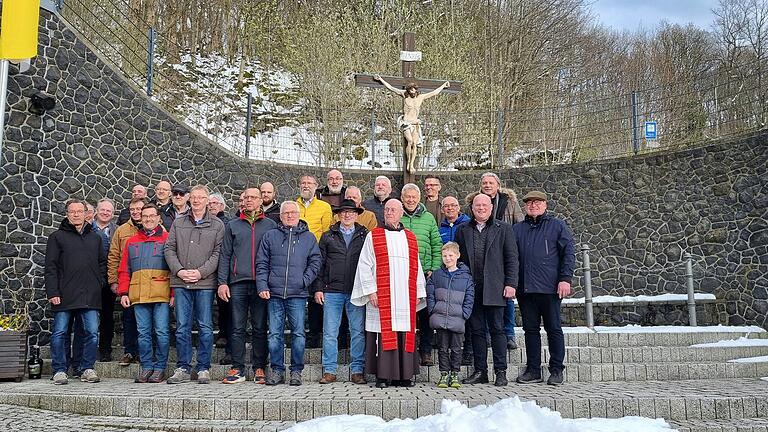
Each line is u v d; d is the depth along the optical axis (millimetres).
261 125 17406
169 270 7309
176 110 16828
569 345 8508
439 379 7223
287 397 5828
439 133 17078
